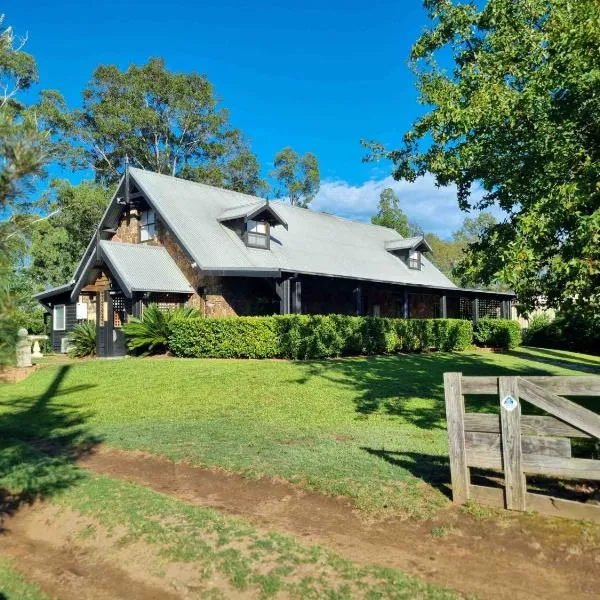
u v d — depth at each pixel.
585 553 4.57
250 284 22.41
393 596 4.08
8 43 29.84
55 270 35.91
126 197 23.72
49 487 6.75
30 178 4.81
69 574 4.89
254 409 10.85
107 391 13.19
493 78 9.89
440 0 12.10
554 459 5.21
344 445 7.99
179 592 4.43
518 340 27.86
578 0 8.27
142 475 7.27
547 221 6.79
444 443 8.01
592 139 8.30
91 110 43.88
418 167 12.77
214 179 48.00
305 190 59.34
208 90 47.72
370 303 28.81
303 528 5.41
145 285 19.88
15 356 4.70
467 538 4.99
